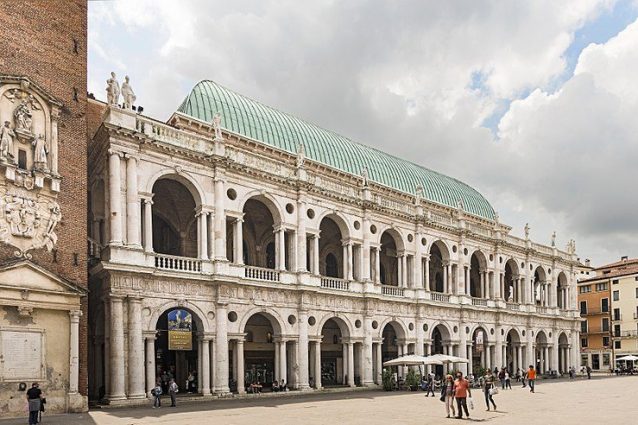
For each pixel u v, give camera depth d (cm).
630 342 10962
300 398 4225
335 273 5925
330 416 3047
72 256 3206
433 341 6450
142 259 3856
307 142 5994
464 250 6700
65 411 3025
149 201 3981
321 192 5094
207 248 4288
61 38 3338
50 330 3006
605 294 11538
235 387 4328
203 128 4912
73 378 3066
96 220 4069
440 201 7625
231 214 4434
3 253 2884
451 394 3098
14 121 3036
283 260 4750
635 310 10969
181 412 3198
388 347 6456
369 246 5512
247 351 5062
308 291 4819
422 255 6109
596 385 6178
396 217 5859
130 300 3734
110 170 3800
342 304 5184
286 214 4838
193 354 4672
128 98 3962
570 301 8756
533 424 2744
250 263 5188
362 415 3106
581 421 2859
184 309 4072
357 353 5366
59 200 3180
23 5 3159
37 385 2667
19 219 2967
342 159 6338
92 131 4528
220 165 4356
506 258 7419
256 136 5438
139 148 3956
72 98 3347
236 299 4334
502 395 4747
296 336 4728
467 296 6625
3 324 2833
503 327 7181
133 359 3681
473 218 7969
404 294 5844
